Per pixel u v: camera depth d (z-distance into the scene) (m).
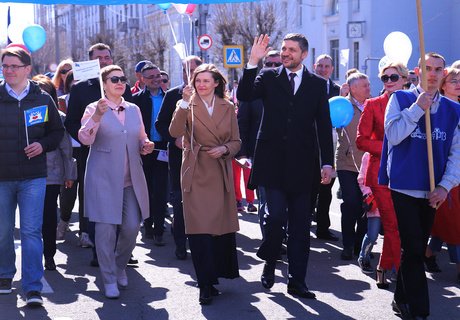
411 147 5.60
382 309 6.25
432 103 5.66
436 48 36.12
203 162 6.43
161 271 7.72
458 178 5.57
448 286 7.07
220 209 6.41
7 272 6.72
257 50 6.38
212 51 38.25
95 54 8.78
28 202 6.33
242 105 8.60
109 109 6.66
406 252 5.70
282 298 6.60
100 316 6.07
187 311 6.22
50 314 6.11
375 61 34.81
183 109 6.34
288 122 6.45
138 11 55.66
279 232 6.55
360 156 8.20
